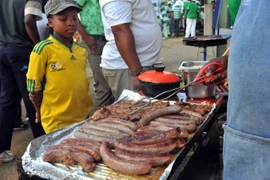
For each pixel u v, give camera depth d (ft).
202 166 6.36
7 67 10.82
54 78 7.97
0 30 10.42
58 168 4.07
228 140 3.76
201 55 29.30
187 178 5.41
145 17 8.43
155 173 3.98
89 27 13.35
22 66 10.65
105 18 8.79
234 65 3.48
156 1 11.28
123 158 4.11
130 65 8.03
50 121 8.27
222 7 17.95
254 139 3.41
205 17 23.12
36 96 8.12
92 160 4.13
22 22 10.44
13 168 10.80
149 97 6.75
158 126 5.07
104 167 4.17
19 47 10.54
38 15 10.52
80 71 8.47
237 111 3.56
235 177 3.72
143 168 3.83
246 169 3.57
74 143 4.60
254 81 3.28
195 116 5.58
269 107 3.25
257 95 3.29
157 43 8.93
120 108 6.28
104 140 4.76
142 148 4.21
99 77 13.52
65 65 8.06
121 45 7.93
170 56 30.32
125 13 7.72
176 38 45.37
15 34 10.38
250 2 3.34
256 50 3.22
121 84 9.17
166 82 6.48
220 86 8.37
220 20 18.44
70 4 7.75
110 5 7.64
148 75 6.70
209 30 23.17
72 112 8.34
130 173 3.91
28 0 10.37
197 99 6.76
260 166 3.43
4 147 10.97
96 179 3.87
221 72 5.48
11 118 10.97
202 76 5.54
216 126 7.11
